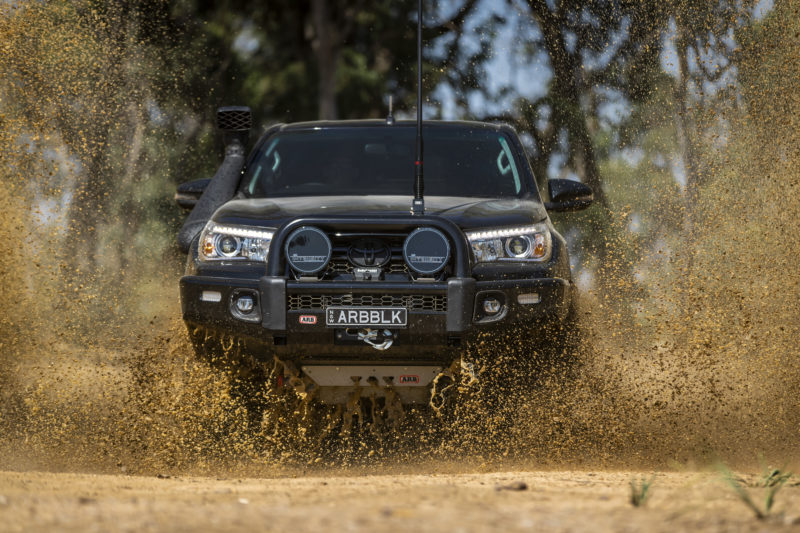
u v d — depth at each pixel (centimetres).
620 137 2950
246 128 1470
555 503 649
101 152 2386
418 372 1105
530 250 1145
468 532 542
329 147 1444
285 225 1096
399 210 1134
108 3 2608
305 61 5031
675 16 2414
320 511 607
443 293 1070
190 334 1143
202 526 554
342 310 1062
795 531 550
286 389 1136
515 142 1467
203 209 1325
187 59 3594
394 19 5031
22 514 583
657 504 644
